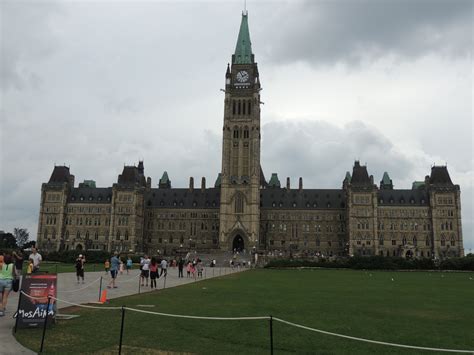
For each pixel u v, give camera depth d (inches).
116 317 1224.2
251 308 1448.1
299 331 1118.4
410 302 1715.1
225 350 917.2
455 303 1697.8
